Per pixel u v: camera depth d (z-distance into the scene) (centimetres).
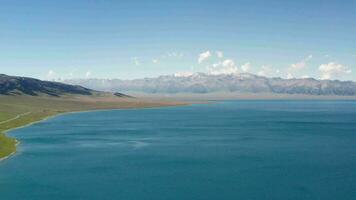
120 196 9444
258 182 10594
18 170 11869
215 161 13325
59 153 14625
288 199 9181
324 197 9306
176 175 11375
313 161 13338
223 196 9400
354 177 11094
